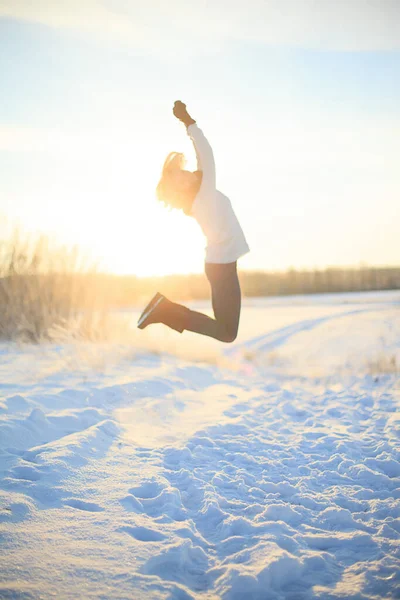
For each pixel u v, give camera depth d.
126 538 3.10
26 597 2.48
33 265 12.17
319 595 2.71
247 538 3.25
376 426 6.20
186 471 4.32
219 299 4.02
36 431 4.95
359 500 3.94
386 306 33.53
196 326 4.14
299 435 5.81
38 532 3.11
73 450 4.47
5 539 2.98
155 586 2.64
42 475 3.91
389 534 3.37
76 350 9.98
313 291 63.34
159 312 4.20
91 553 2.91
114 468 4.32
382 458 4.91
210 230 3.94
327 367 11.85
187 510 3.74
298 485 4.23
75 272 12.55
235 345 17.19
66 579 2.65
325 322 24.12
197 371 9.88
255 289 62.97
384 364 10.52
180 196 3.92
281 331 21.25
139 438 5.35
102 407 6.23
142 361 10.34
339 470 4.63
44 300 11.84
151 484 4.00
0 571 2.67
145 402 6.80
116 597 2.53
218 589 2.73
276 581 2.82
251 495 4.03
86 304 12.37
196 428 5.89
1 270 12.00
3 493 3.53
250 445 5.33
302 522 3.60
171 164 4.00
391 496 4.02
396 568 2.94
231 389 8.72
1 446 4.46
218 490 4.09
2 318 11.56
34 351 10.27
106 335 12.16
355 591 2.74
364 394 8.02
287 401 7.56
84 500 3.60
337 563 3.06
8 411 5.37
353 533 3.38
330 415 6.90
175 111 3.99
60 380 7.58
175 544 3.03
